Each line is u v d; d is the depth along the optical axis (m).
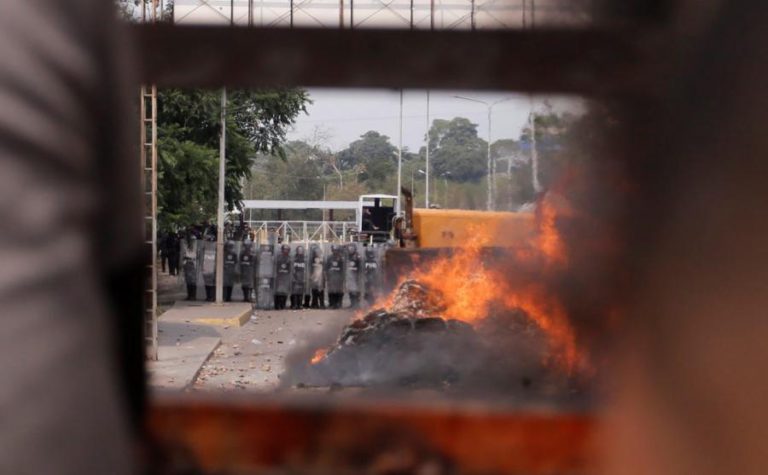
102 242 4.21
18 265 3.67
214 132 48.19
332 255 45.66
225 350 30.16
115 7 4.34
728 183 7.80
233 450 5.50
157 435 5.40
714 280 7.17
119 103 4.29
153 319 25.88
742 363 6.54
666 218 8.41
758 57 8.16
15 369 3.61
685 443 5.88
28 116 3.73
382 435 5.53
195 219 52.25
